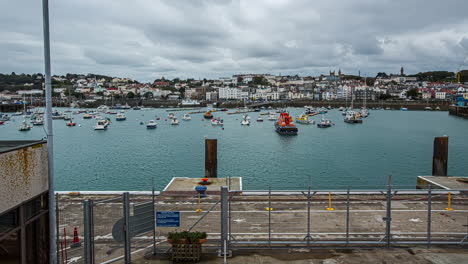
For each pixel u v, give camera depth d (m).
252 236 18.14
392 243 16.86
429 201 16.67
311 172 59.50
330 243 16.92
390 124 146.75
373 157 73.00
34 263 12.05
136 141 98.81
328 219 20.64
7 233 10.76
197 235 15.55
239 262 15.38
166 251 16.34
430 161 68.75
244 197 24.86
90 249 13.79
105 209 21.77
